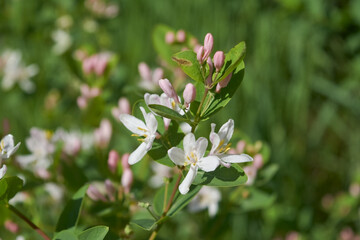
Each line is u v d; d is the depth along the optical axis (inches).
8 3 25.9
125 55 28.1
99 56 18.0
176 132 11.3
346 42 24.7
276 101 25.1
